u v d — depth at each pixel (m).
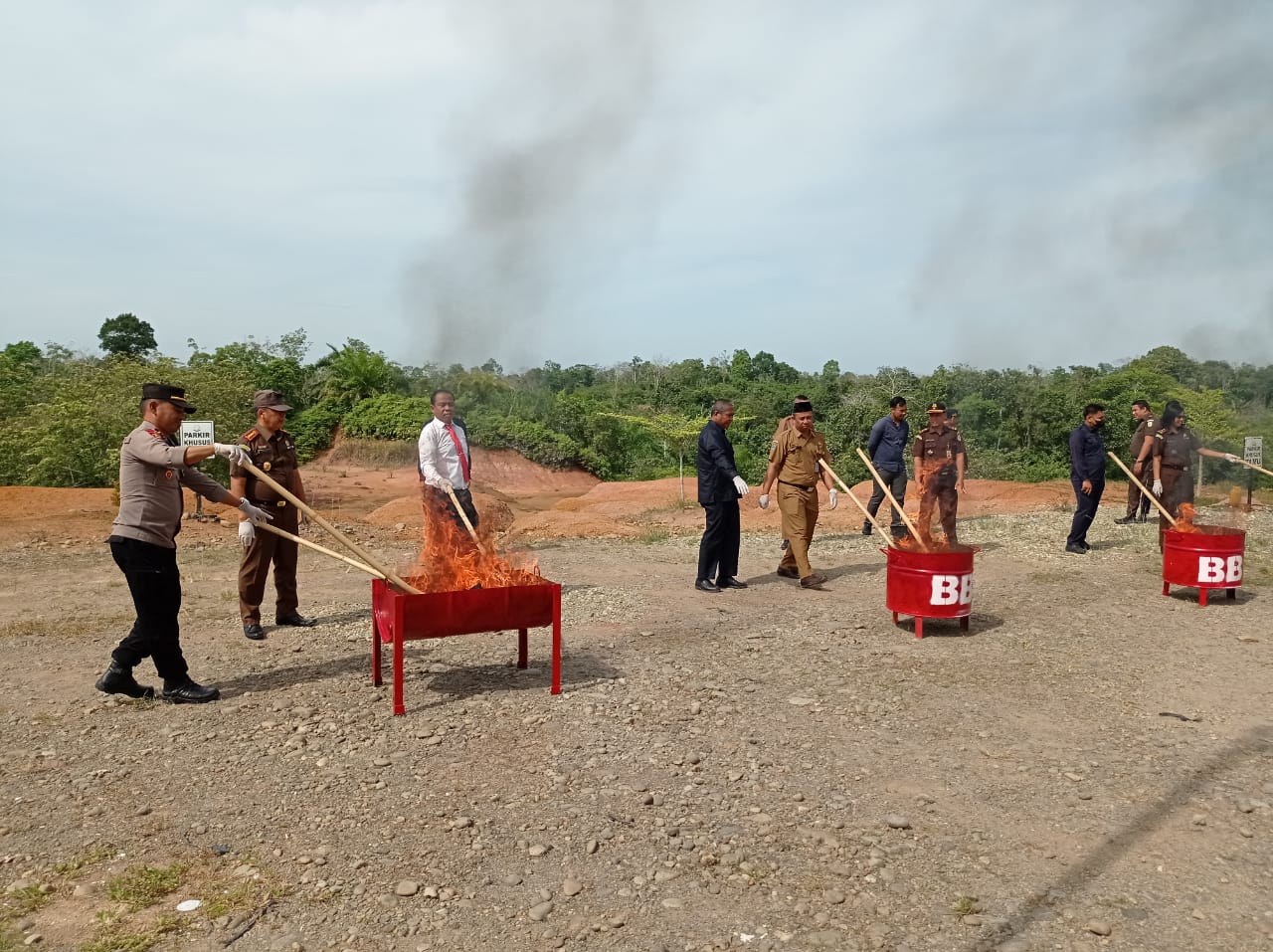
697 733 5.24
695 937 3.24
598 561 11.64
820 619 8.12
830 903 3.46
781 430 9.85
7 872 3.68
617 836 3.99
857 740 5.15
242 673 6.41
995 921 3.32
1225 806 4.27
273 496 7.50
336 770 4.69
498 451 32.56
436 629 5.57
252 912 3.38
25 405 25.75
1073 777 4.62
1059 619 8.07
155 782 4.56
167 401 5.70
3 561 11.56
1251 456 13.06
